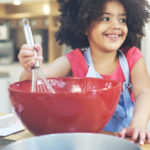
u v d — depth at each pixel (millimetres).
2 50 3160
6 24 3258
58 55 3117
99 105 589
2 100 2645
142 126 764
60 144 498
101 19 998
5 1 3100
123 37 1035
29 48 718
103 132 737
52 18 3066
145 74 1081
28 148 478
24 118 612
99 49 1058
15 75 2879
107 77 1062
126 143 467
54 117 580
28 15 3240
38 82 780
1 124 822
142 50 1837
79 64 1092
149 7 1164
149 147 630
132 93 1106
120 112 1037
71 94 561
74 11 1120
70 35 1227
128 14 1056
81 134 501
